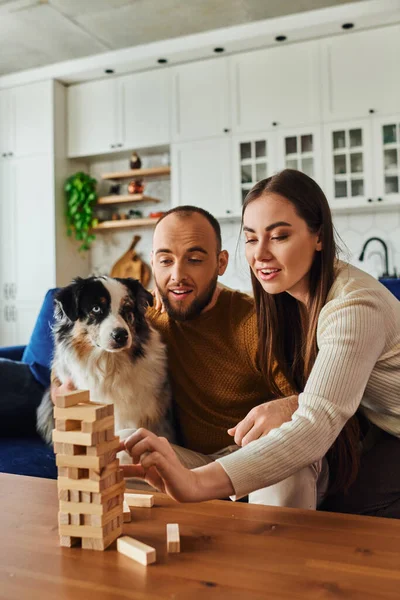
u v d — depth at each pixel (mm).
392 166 3855
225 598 662
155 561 762
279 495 1158
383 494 1250
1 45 4434
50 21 4031
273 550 792
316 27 3891
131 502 993
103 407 799
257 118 4230
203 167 4418
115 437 833
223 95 4348
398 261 4172
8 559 777
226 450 1518
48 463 1785
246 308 1538
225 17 4004
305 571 727
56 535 860
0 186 5070
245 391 1534
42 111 4859
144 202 5043
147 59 4422
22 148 4965
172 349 1678
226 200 4336
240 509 970
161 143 4574
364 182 3912
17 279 4996
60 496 813
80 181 4812
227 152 4336
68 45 4461
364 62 3900
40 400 2096
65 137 4949
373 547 797
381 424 1313
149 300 1810
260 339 1381
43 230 4879
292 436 922
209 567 743
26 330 4961
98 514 795
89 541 808
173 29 4195
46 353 2127
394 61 3816
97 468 784
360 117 3918
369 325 1032
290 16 3916
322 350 1026
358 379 998
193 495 870
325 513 942
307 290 1234
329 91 4000
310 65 4059
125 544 789
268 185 1145
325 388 972
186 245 1484
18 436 2119
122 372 1662
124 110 4719
